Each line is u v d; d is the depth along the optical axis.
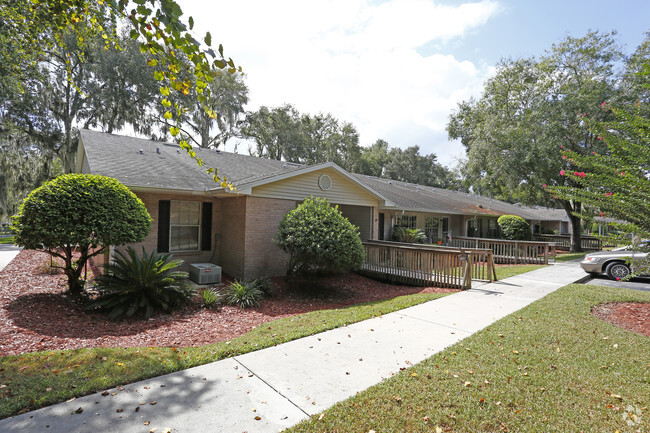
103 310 6.38
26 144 20.73
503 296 7.59
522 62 20.06
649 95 15.21
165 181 9.12
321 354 4.15
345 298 8.45
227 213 10.36
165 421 2.67
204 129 27.97
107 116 23.28
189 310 6.85
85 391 3.08
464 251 9.16
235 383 3.36
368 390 3.22
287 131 34.03
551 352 4.20
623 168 5.18
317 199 9.48
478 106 24.09
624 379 3.50
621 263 10.62
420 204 16.94
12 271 9.34
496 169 19.75
